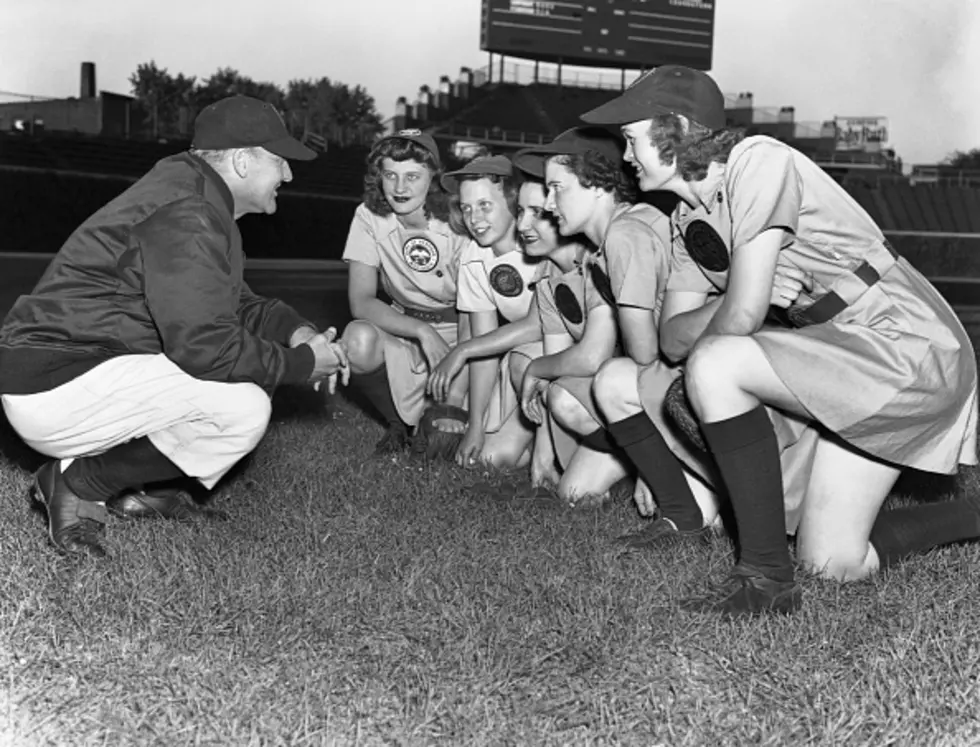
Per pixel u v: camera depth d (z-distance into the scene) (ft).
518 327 16.35
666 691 8.71
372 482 15.49
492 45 192.44
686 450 12.64
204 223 11.12
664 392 12.55
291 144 11.82
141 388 11.25
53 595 10.12
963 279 126.62
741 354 10.34
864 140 197.88
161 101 176.96
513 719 8.21
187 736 7.85
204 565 11.10
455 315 18.76
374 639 9.58
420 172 17.53
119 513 13.08
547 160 13.35
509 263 16.79
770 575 10.53
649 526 13.07
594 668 9.09
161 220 11.03
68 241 11.32
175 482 14.23
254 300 13.73
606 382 12.87
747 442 10.46
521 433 16.88
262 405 11.68
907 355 10.40
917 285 10.91
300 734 7.88
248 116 11.69
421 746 7.81
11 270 65.67
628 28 193.36
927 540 11.84
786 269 10.87
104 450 11.60
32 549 11.46
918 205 170.81
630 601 10.42
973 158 203.41
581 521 13.53
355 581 10.81
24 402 11.12
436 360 17.63
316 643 9.45
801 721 8.27
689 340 11.91
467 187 16.51
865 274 10.67
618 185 13.12
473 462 16.88
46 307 11.13
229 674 8.79
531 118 192.24
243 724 8.02
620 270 12.67
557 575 11.21
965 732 8.15
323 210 122.11
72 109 154.51
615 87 199.21
